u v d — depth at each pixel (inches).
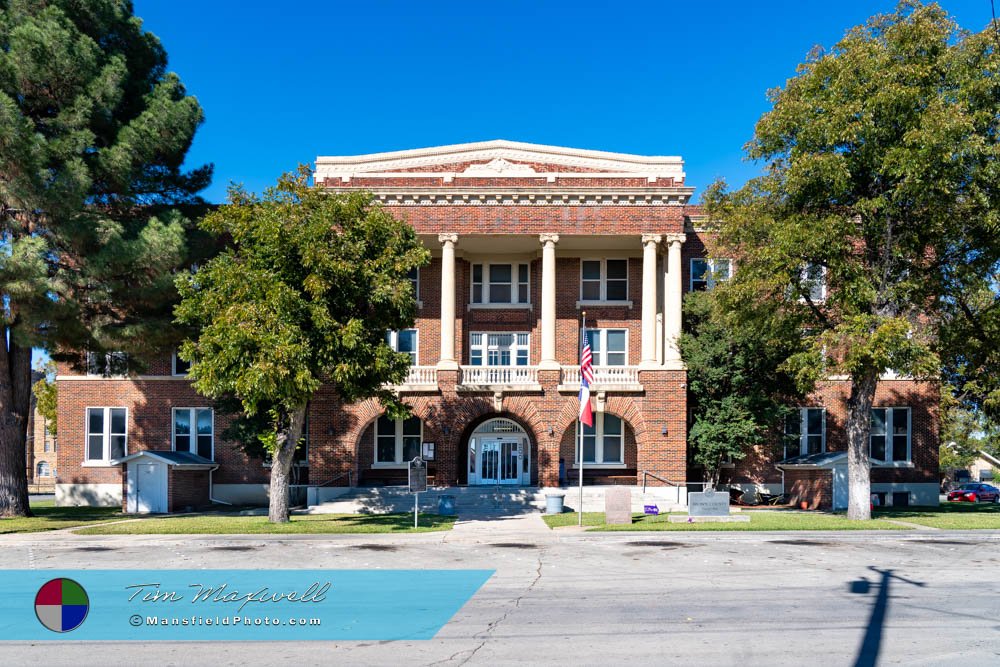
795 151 1008.2
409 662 378.0
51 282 994.7
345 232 966.4
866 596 526.9
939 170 904.9
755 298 1035.9
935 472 1437.0
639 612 479.8
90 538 863.1
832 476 1294.3
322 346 920.9
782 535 872.3
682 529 912.9
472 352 1508.4
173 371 1510.8
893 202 958.4
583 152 1411.2
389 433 1491.1
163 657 392.2
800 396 1385.3
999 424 1368.1
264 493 1487.5
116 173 1079.0
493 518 1082.7
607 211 1373.0
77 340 1077.1
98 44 1175.0
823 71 987.9
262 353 876.0
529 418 1332.4
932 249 1130.0
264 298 914.7
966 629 434.9
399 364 986.1
